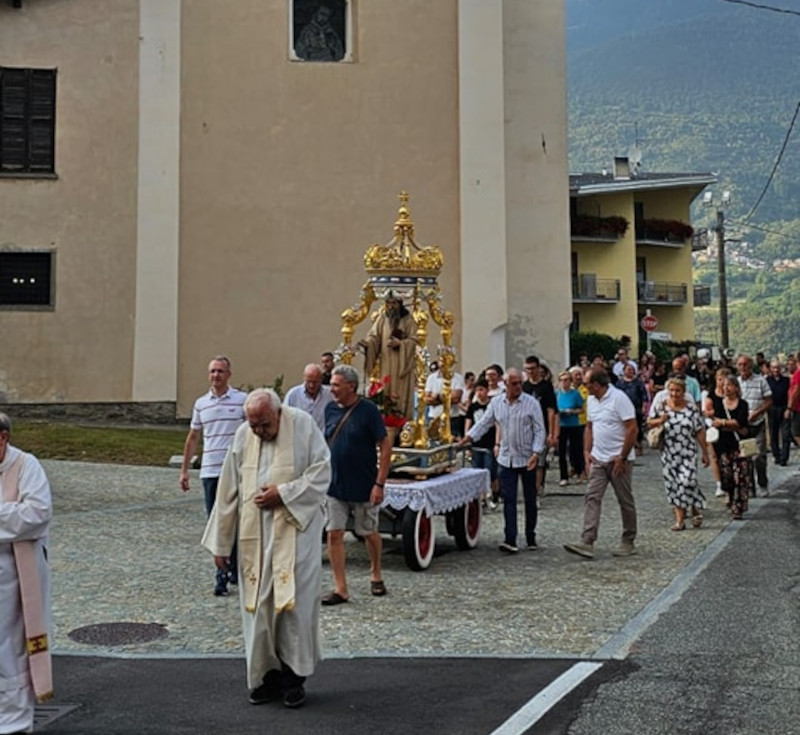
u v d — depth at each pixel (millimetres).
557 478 18312
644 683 6363
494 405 11492
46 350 23859
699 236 63688
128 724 5738
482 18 25484
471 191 25219
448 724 5684
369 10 25344
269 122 24953
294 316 24891
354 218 25125
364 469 8922
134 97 24375
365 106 25250
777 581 9398
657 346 45875
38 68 24109
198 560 10555
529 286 26078
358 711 5934
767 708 5875
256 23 24953
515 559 10844
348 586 9461
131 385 24109
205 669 6820
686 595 8859
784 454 20359
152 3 24500
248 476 6215
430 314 11703
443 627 7906
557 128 26312
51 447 19688
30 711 5418
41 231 23953
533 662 6895
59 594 9008
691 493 12617
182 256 24547
